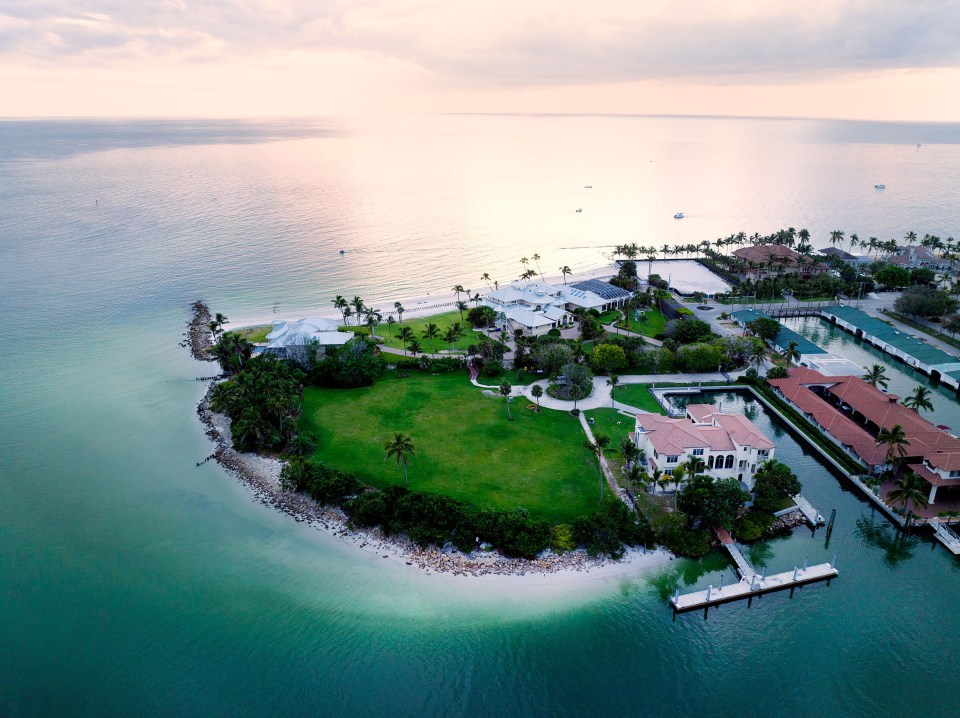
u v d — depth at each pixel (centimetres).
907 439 10031
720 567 8006
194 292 19888
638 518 8562
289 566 8056
